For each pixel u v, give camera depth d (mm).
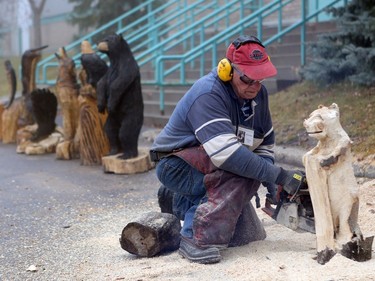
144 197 8438
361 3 11070
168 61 18000
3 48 34750
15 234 6957
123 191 8883
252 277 4781
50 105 12734
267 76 5105
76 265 5672
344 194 4945
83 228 7031
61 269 5625
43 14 34562
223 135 5121
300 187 5148
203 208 5281
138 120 10070
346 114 9922
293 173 5156
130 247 5641
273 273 4812
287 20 17594
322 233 4973
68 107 11688
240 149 5098
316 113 5000
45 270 5633
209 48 15734
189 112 5309
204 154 5348
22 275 5551
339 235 4992
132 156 10180
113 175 10055
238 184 5273
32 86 13719
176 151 5484
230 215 5273
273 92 13234
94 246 6242
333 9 11602
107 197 8555
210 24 16656
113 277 5156
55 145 12641
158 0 24141
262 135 5613
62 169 10805
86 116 10883
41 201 8555
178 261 5367
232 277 4855
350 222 5008
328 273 4699
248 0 18406
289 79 13023
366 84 10680
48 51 33062
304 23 13719
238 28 15344
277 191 5418
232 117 5324
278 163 9570
